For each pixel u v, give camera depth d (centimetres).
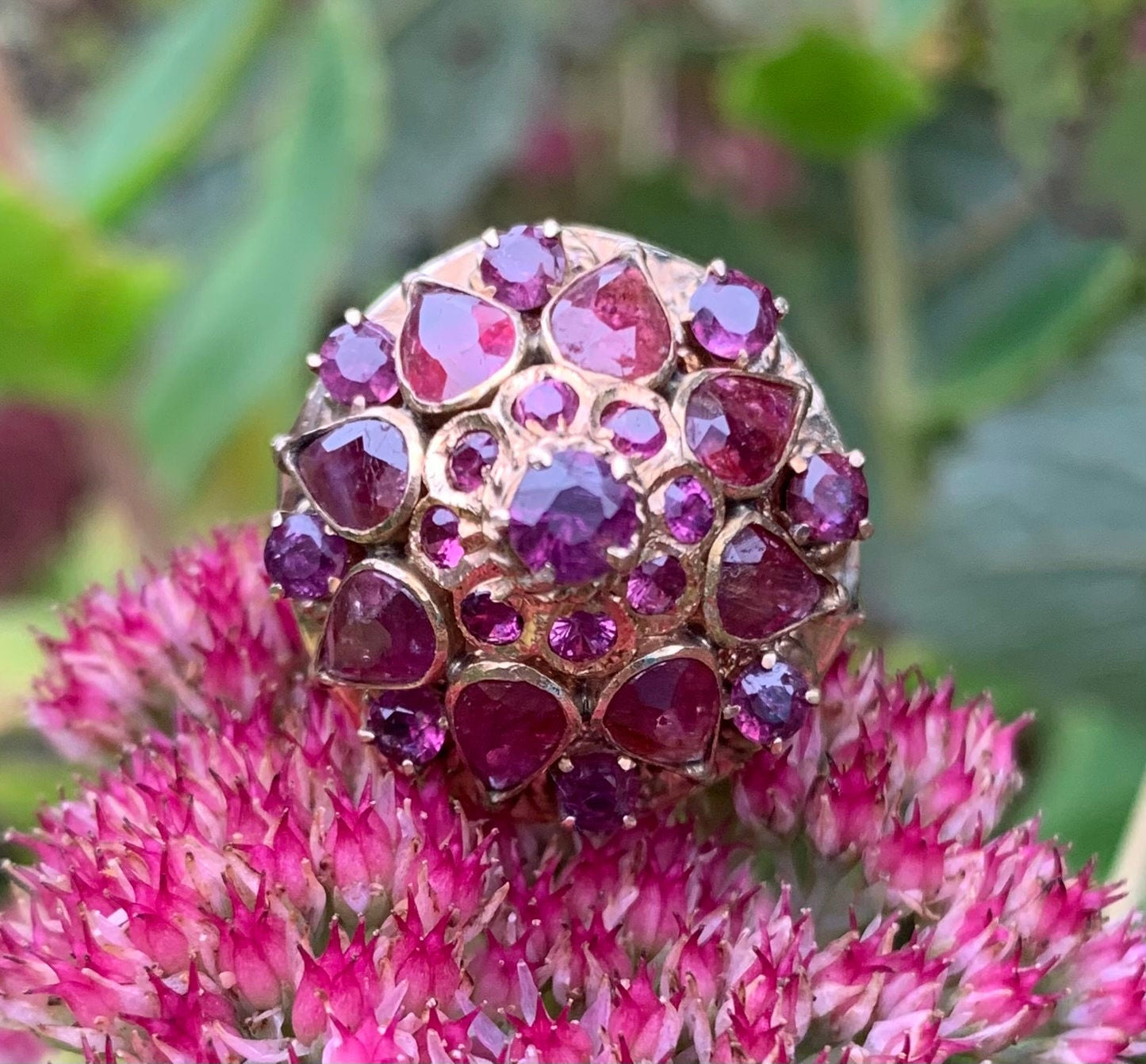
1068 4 17
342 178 18
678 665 12
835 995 12
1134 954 13
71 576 26
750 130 23
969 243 25
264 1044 12
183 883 12
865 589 20
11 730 17
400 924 12
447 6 24
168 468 19
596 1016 12
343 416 12
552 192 27
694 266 12
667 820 13
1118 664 19
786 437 11
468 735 12
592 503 11
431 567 11
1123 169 17
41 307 17
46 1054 15
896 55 19
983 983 12
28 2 29
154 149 18
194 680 14
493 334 11
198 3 19
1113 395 20
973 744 13
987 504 20
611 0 25
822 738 13
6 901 17
